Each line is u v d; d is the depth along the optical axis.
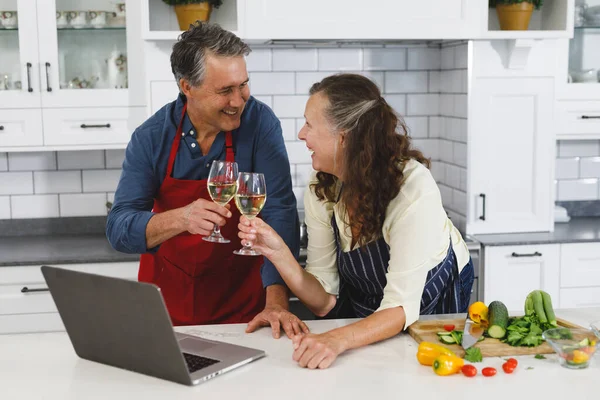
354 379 1.72
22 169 3.92
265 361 1.85
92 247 3.64
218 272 2.59
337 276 2.34
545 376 1.73
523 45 3.57
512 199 3.75
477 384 1.69
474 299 3.60
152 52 3.51
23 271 3.38
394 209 2.07
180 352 1.66
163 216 2.23
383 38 3.50
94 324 1.78
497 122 3.69
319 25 3.46
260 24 3.43
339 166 2.08
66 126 3.60
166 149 2.46
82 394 1.65
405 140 2.11
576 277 3.64
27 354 1.91
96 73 3.60
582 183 4.19
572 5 3.59
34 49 3.54
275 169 2.46
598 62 3.89
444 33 3.52
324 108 2.02
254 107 2.49
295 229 2.44
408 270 2.01
